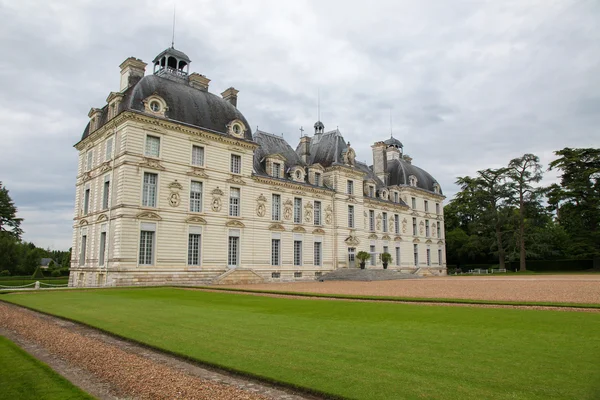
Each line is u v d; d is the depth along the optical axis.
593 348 10.06
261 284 37.91
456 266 84.19
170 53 43.34
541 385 7.38
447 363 8.91
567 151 66.00
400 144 76.44
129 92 36.53
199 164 38.88
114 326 13.87
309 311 17.34
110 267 32.97
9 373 8.96
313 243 49.38
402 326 13.43
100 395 7.80
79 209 40.81
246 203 42.25
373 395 7.09
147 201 34.81
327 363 9.06
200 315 16.23
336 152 54.53
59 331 13.73
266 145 49.53
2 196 63.19
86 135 42.00
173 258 35.56
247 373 8.50
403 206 65.62
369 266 56.44
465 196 76.38
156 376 8.66
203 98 40.69
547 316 15.12
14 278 53.34
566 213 66.12
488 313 16.14
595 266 64.44
